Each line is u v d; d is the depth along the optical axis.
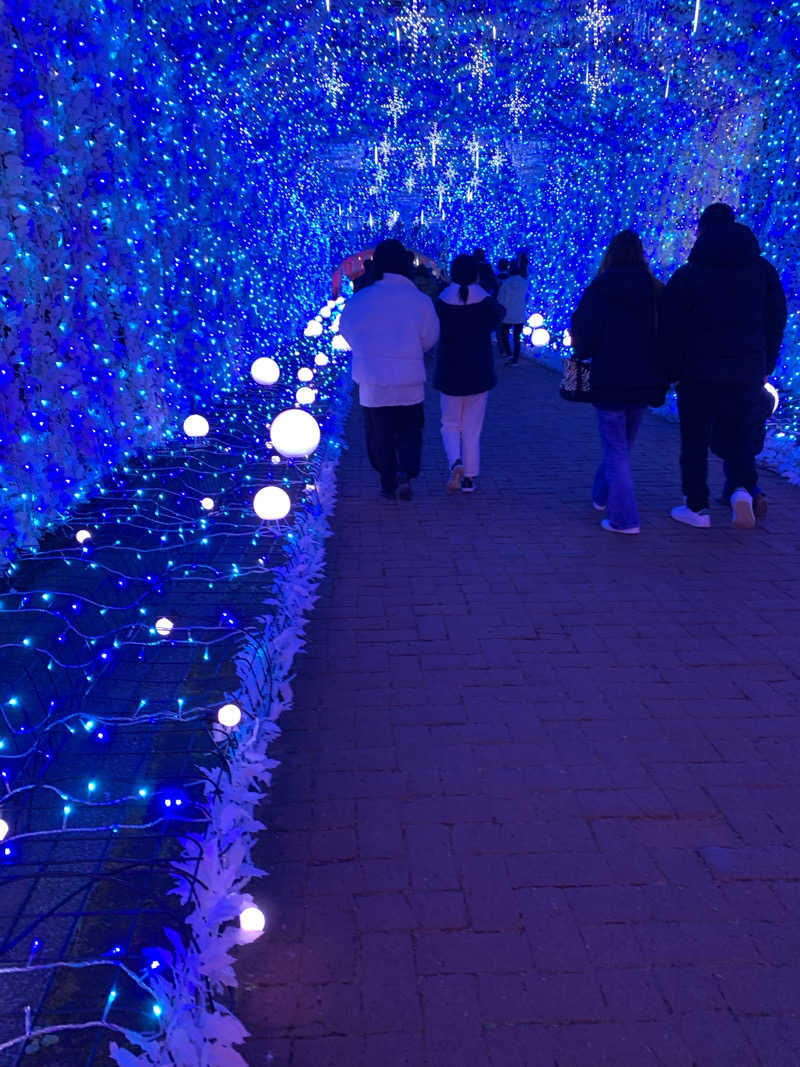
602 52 11.08
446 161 20.78
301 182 18.53
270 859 2.49
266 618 3.92
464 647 3.88
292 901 2.33
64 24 5.33
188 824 2.65
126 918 2.26
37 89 4.80
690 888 2.36
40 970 2.08
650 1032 1.91
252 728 3.09
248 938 2.10
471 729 3.19
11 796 2.69
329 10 9.85
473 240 23.50
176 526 5.16
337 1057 1.86
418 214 23.72
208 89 9.66
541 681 3.55
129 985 2.04
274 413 9.05
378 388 5.87
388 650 3.86
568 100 12.90
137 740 3.10
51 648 3.36
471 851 2.52
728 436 5.39
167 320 7.75
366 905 2.31
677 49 10.22
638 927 2.22
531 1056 1.86
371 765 2.96
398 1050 1.88
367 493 6.61
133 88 6.97
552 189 16.47
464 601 4.42
